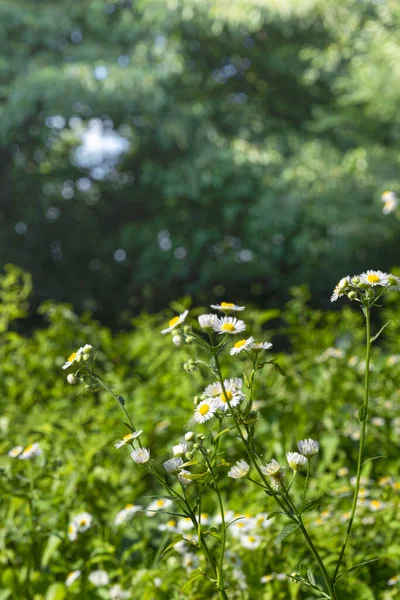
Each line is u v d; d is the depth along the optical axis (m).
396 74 12.61
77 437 2.95
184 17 14.24
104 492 2.60
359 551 2.37
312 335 3.84
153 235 14.70
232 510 2.53
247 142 14.62
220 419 1.55
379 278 1.52
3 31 14.12
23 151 15.21
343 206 12.94
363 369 3.53
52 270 15.71
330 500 2.59
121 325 15.72
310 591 2.19
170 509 2.52
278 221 13.09
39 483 2.53
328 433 3.17
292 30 15.09
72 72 13.35
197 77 15.48
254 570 2.22
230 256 13.94
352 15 14.80
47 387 4.17
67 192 15.98
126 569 2.35
